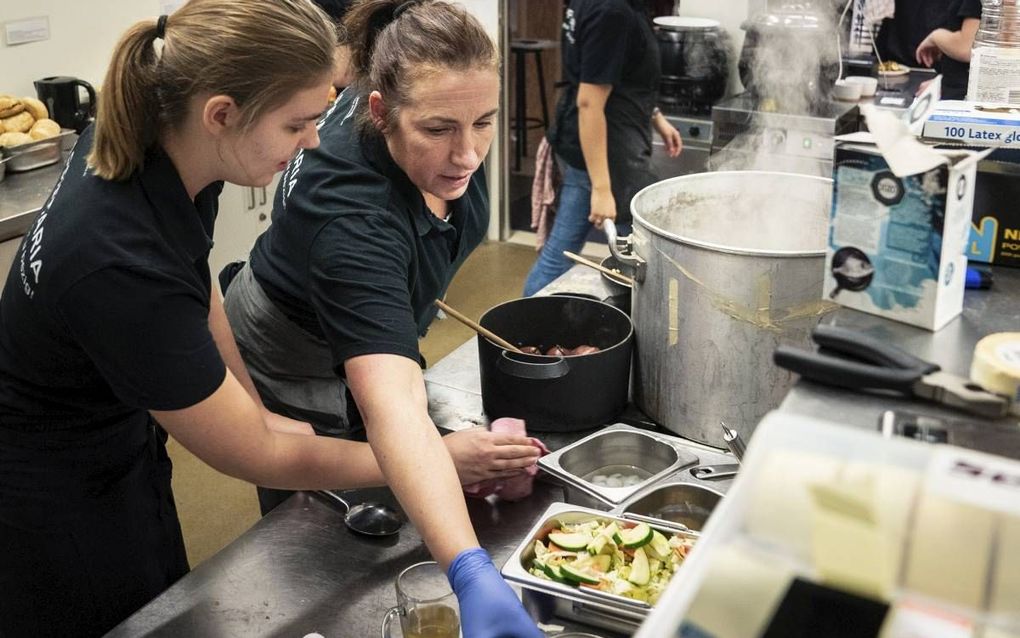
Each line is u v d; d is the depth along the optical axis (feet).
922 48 11.68
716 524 2.12
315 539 4.74
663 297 5.12
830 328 2.81
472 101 4.36
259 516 9.42
